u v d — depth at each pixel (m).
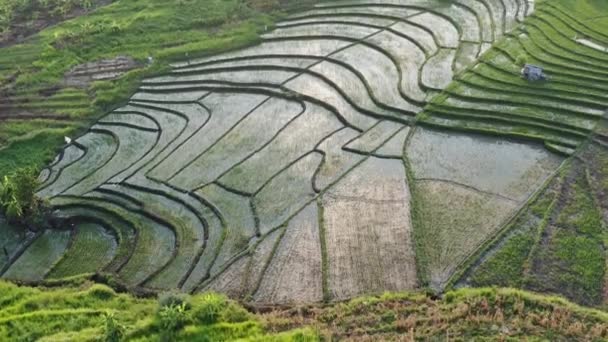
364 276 25.86
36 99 40.84
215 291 25.75
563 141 33.06
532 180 30.91
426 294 24.52
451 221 28.48
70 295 25.42
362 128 35.88
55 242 30.03
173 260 27.70
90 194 32.41
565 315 22.58
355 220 29.11
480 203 29.55
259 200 30.91
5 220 31.25
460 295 24.08
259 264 27.00
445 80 39.12
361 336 22.41
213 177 32.91
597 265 25.56
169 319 22.56
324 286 25.48
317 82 40.78
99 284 26.28
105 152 36.09
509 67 39.78
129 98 41.16
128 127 38.28
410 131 35.22
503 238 27.27
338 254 27.16
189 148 35.59
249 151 34.78
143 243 28.88
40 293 25.78
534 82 37.91
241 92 40.75
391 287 25.22
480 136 34.44
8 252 29.58
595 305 23.80
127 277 27.03
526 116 35.03
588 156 31.94
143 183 32.81
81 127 38.28
